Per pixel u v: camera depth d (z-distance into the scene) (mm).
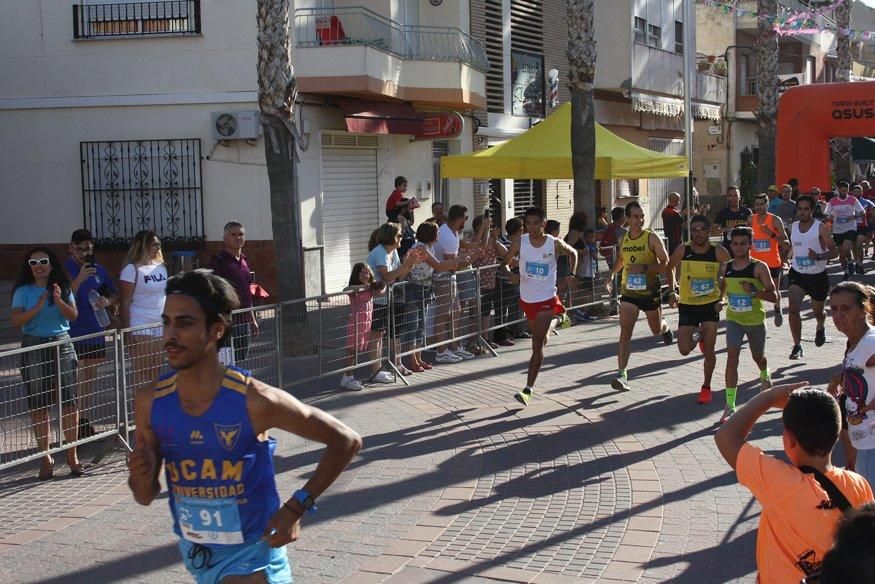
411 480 7406
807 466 3588
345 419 9281
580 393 10305
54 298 7617
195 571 3645
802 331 14039
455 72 19141
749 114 39938
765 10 25922
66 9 17188
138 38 17000
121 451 8367
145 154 17188
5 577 5652
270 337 9664
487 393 10367
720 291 9672
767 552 3555
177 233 17188
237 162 16906
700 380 10828
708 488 7090
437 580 5516
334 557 5891
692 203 22828
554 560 5773
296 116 16938
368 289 10625
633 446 8250
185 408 3490
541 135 16594
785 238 12797
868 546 2475
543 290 9742
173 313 3424
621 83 27547
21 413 7316
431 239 11172
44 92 17438
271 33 12070
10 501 7059
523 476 7480
